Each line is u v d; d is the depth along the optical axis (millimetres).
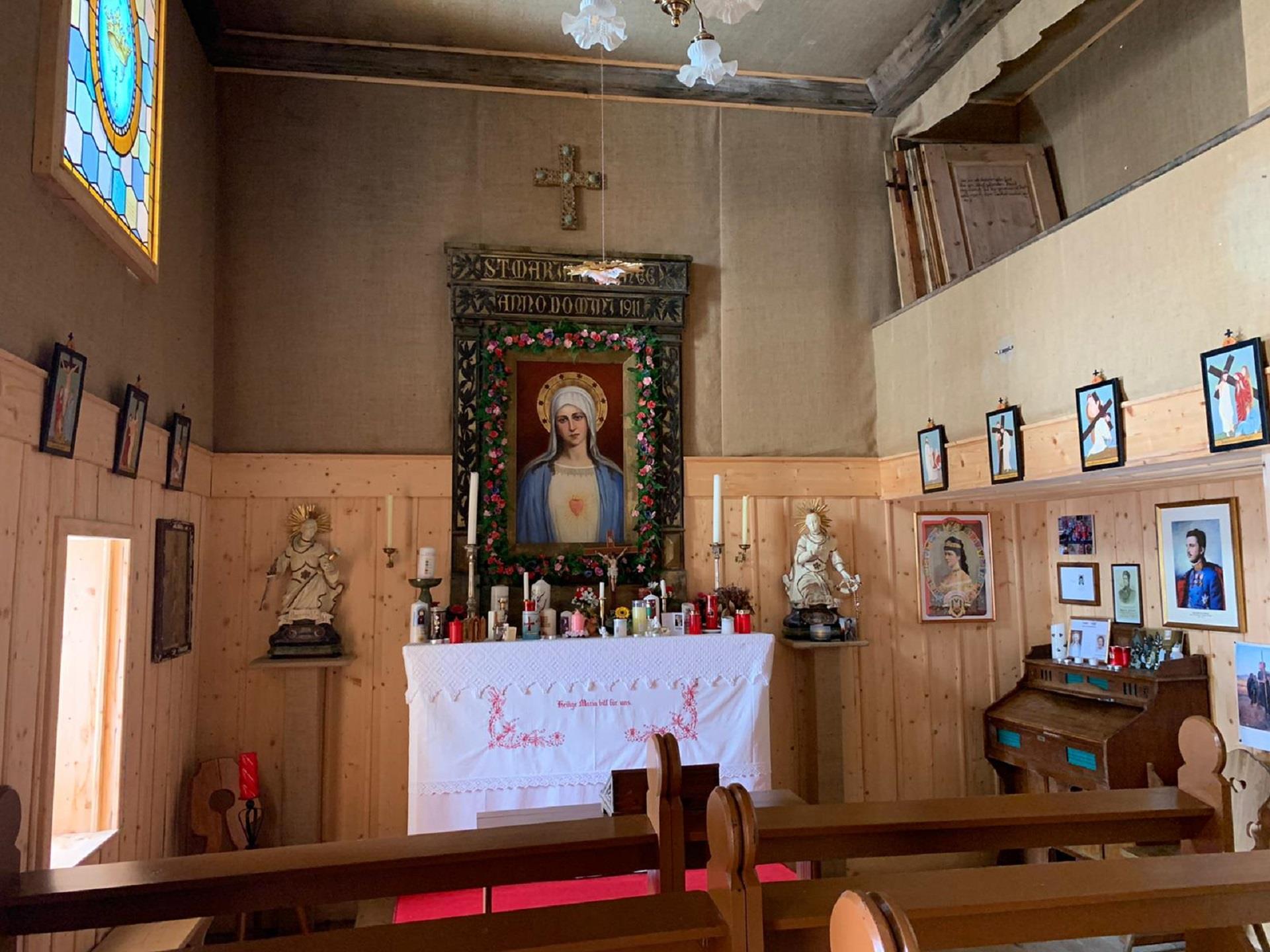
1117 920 1977
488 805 4473
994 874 2072
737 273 5797
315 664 4766
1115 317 3758
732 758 4758
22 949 2727
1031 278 4320
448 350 5355
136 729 3828
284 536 5039
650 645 4734
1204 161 3311
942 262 5645
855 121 6059
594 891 4137
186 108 4539
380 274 5320
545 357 5469
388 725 5020
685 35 5375
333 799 4926
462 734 4504
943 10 5160
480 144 5516
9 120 2604
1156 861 2152
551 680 4613
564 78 5598
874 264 5977
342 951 1788
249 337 5137
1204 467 3621
